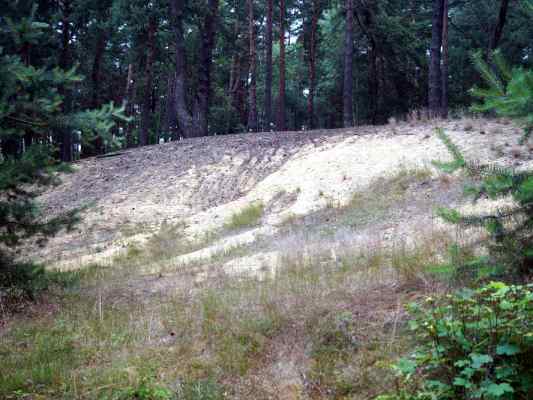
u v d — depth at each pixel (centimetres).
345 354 437
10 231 740
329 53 3316
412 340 419
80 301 734
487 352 326
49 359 496
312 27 3203
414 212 969
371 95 3225
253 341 490
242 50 3584
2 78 699
